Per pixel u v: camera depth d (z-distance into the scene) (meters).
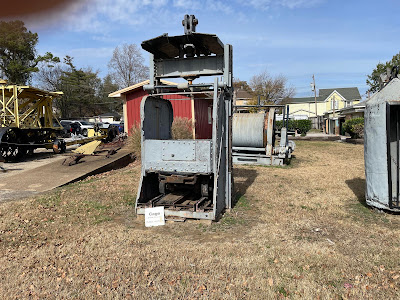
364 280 3.25
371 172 5.62
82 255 3.95
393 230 4.64
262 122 11.30
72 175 9.03
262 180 8.54
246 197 6.73
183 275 3.39
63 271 3.55
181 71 5.68
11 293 3.13
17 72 37.72
